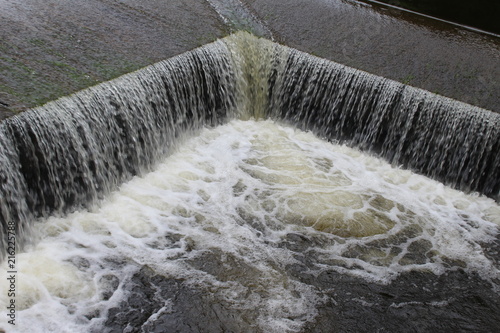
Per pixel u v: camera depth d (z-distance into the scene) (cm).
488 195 801
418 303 611
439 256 681
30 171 580
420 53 932
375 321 581
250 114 897
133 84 694
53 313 521
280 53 877
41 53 703
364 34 975
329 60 858
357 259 655
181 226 653
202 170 750
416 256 675
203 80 805
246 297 581
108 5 886
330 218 708
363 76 829
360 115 841
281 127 888
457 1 1082
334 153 843
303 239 670
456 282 648
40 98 610
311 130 881
